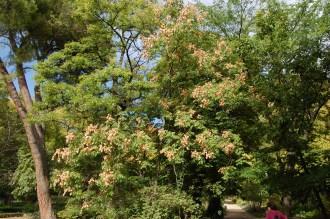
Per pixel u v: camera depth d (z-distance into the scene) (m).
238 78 13.73
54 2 20.08
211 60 14.11
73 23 19.36
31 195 29.31
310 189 13.33
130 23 16.19
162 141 13.77
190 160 14.13
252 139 15.10
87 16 16.47
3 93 22.02
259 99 13.61
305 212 16.55
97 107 14.59
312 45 13.31
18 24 18.41
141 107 14.29
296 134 13.18
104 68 15.24
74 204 16.84
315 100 13.38
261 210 34.16
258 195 22.11
